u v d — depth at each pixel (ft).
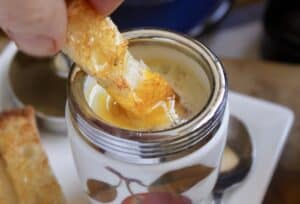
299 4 1.41
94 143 0.73
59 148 1.00
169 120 0.74
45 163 0.93
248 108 1.02
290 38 1.39
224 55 1.46
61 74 1.06
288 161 1.02
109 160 0.73
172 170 0.73
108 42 0.70
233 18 1.54
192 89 0.79
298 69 1.13
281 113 1.01
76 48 0.68
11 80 1.06
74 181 0.96
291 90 1.10
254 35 1.51
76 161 0.80
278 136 0.99
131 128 0.73
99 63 0.70
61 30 0.64
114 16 1.32
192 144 0.71
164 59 0.80
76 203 0.93
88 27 0.69
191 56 0.78
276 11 1.42
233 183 0.93
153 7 1.32
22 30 0.62
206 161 0.75
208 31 1.48
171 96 0.76
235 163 0.95
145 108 0.73
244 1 1.58
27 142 0.95
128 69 0.73
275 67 1.13
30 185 0.91
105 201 0.82
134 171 0.73
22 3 0.59
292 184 0.99
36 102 1.03
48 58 1.08
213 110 0.71
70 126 0.77
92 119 0.71
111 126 0.70
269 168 0.95
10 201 0.89
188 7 1.39
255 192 0.93
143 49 0.80
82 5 0.69
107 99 0.76
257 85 1.11
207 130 0.71
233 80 1.12
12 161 0.93
